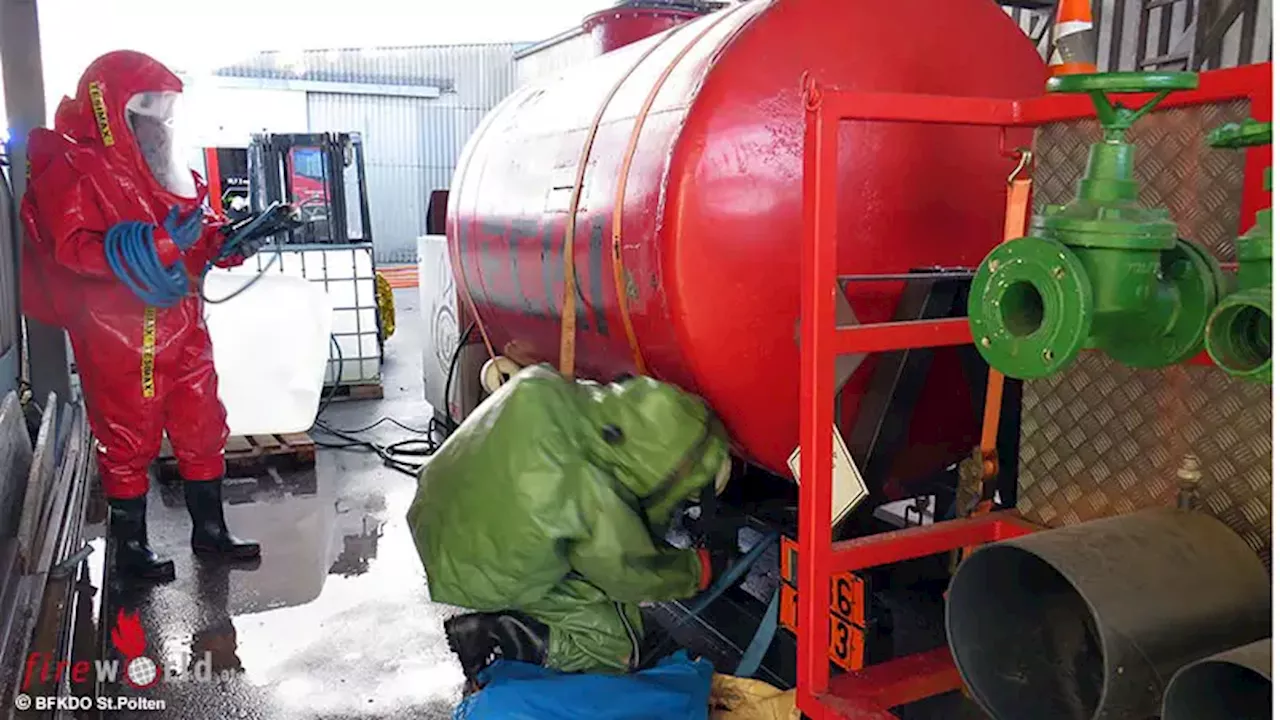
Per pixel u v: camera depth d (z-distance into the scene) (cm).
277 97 2033
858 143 272
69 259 343
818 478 204
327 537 453
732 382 272
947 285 254
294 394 586
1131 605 167
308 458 572
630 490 258
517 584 250
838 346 203
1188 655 169
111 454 385
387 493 524
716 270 262
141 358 373
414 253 2247
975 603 192
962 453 311
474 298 441
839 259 276
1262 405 195
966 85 285
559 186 330
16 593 288
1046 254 152
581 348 341
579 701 243
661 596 265
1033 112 219
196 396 405
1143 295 156
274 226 388
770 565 393
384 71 2155
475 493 249
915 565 280
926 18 279
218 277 565
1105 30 556
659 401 258
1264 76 190
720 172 260
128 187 355
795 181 265
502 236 379
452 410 536
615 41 422
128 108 355
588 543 247
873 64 272
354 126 2125
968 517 246
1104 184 159
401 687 312
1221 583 178
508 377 408
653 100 285
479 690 265
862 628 220
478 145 443
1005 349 159
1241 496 201
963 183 287
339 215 769
